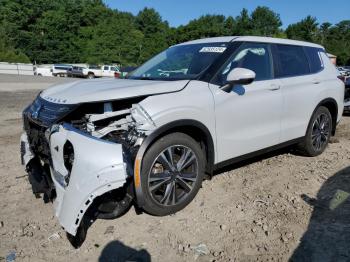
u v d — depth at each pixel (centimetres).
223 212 385
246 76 379
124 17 11094
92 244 332
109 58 8312
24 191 441
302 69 527
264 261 306
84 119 348
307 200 411
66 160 331
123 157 314
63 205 312
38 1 9706
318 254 313
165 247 327
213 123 394
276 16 11344
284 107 481
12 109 1120
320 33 12119
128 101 361
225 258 311
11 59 6681
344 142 659
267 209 390
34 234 348
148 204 355
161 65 470
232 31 10975
